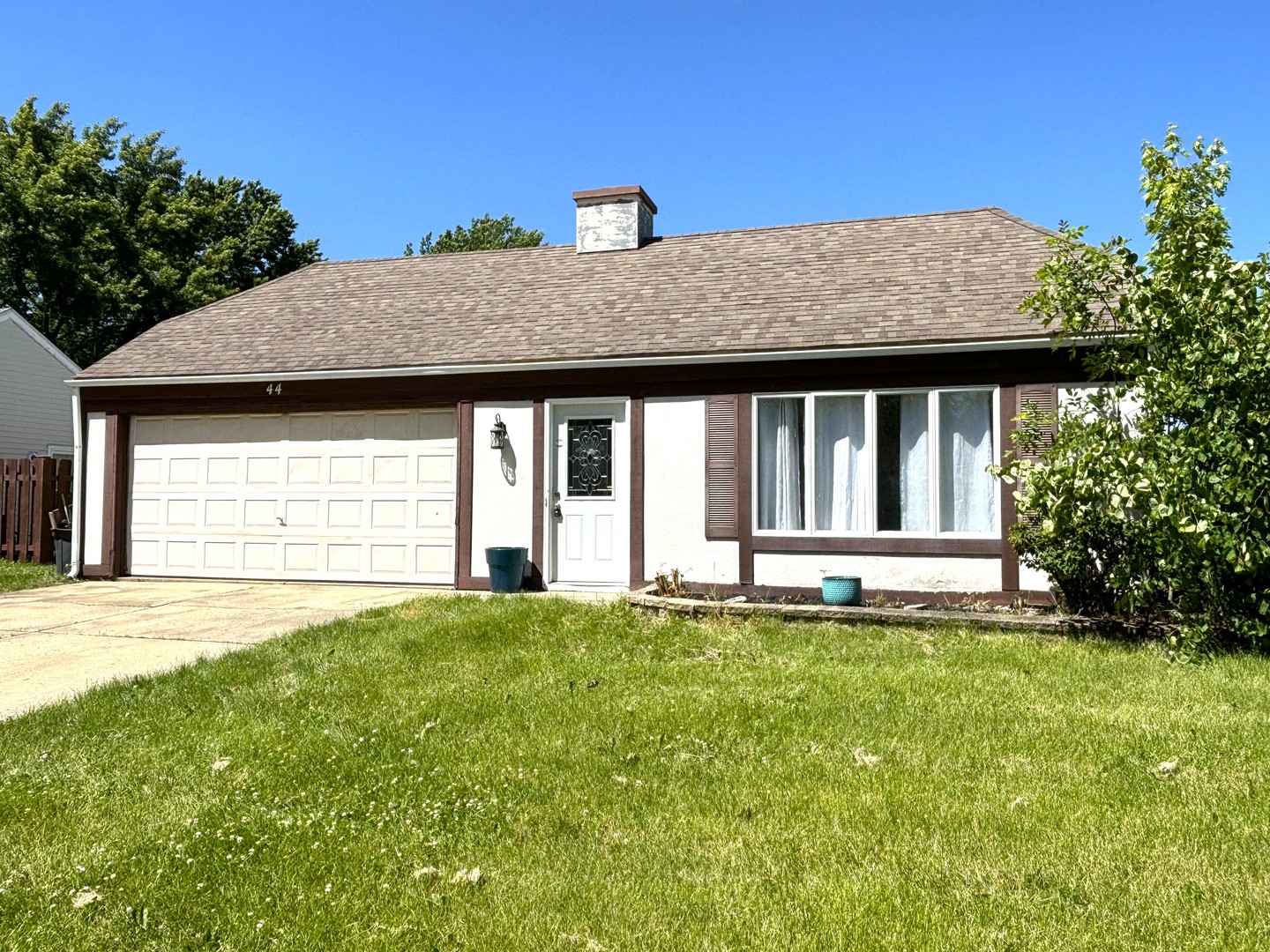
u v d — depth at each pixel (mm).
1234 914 2824
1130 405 8344
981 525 8922
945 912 2859
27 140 27734
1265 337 6027
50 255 26000
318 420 11250
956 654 6508
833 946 2695
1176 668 6066
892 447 9211
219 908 2973
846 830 3508
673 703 5211
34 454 19953
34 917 2889
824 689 5523
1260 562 6121
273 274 35625
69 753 4512
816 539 9281
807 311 9883
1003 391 8812
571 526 10164
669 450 9773
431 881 3170
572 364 9922
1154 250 6875
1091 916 2834
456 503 10562
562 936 2770
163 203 31875
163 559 11688
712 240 12555
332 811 3762
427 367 10406
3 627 7996
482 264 13305
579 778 4117
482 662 6230
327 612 8703
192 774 4203
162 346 12188
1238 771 4074
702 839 3477
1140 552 7082
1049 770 4133
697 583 9594
